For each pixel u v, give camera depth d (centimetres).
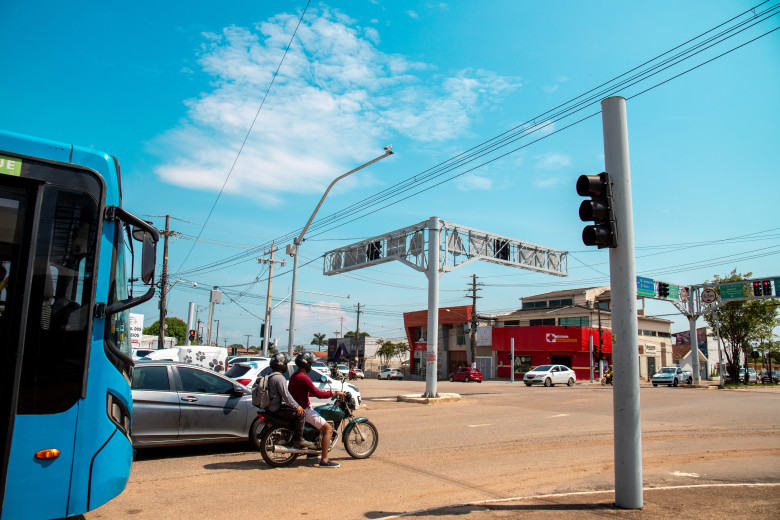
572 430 1295
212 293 4147
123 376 485
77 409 429
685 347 7125
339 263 2653
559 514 580
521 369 5753
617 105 672
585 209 643
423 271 2194
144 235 484
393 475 781
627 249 643
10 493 398
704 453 1008
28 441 409
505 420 1506
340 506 615
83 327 438
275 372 824
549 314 6100
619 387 623
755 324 4869
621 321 631
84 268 445
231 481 723
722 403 2112
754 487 714
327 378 1533
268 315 3381
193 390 888
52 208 440
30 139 440
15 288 419
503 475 799
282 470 794
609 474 812
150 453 910
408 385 4238
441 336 6650
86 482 429
